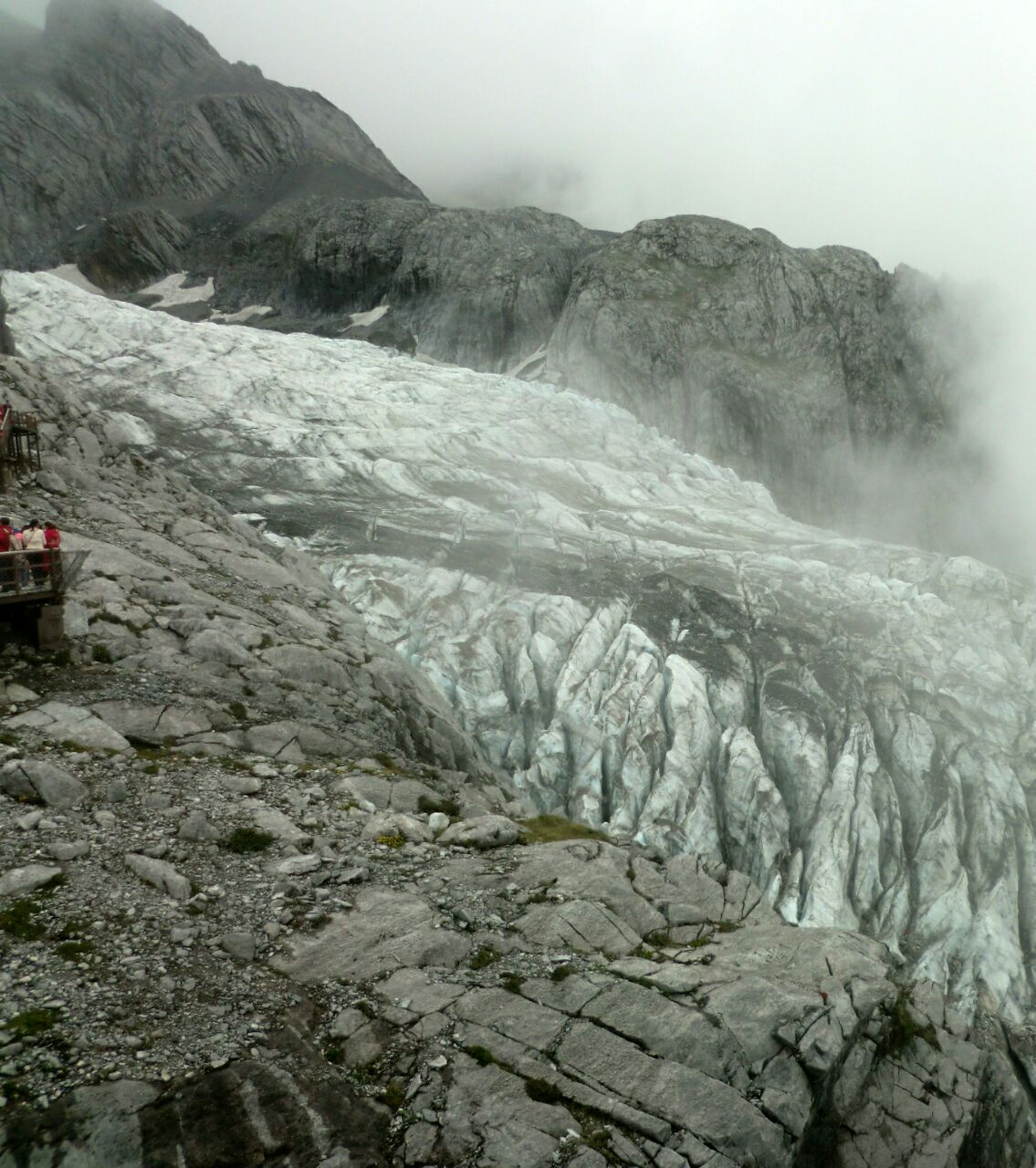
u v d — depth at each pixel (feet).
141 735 65.36
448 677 196.03
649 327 423.23
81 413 132.98
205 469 246.27
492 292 474.08
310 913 46.62
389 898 48.67
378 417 302.25
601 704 198.08
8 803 51.42
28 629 74.08
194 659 80.94
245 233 573.74
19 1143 29.73
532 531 251.39
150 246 561.02
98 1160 30.04
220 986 39.83
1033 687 232.12
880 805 190.90
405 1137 33.99
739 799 187.62
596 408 373.81
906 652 234.17
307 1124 33.40
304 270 526.98
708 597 230.89
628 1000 41.81
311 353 339.36
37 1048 33.53
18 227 574.97
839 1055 41.63
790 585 250.37
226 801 57.62
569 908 49.78
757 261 467.11
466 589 220.02
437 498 256.32
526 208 533.96
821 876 175.63
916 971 163.84
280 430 270.87
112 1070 33.22
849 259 495.82
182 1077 33.73
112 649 76.89
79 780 55.31
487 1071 36.91
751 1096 38.37
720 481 354.54
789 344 453.58
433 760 95.66
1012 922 172.24
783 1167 36.37
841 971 47.24
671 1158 34.37
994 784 199.62
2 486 102.06
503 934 47.06
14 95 623.77
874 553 284.00
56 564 72.64
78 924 41.81
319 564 214.48
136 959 40.22
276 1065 35.60
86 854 47.91
